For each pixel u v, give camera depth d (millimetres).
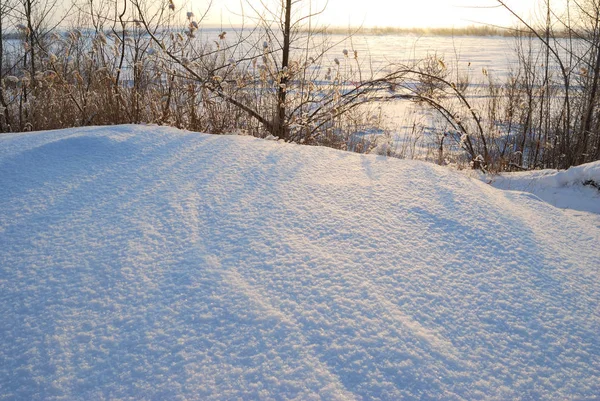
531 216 2568
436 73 8211
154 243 1880
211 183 2449
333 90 5320
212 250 1853
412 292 1701
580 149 6660
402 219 2248
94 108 5137
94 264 1727
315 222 2133
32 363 1287
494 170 6016
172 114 5012
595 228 2559
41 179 2385
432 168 3008
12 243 1837
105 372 1271
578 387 1345
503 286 1813
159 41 4988
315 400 1212
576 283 1899
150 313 1496
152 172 2539
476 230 2230
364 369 1326
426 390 1276
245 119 5332
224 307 1534
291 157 2938
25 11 5246
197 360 1320
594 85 6406
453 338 1494
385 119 9820
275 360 1333
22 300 1528
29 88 5191
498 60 30938
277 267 1766
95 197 2234
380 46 47969
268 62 5070
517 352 1467
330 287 1674
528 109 7230
